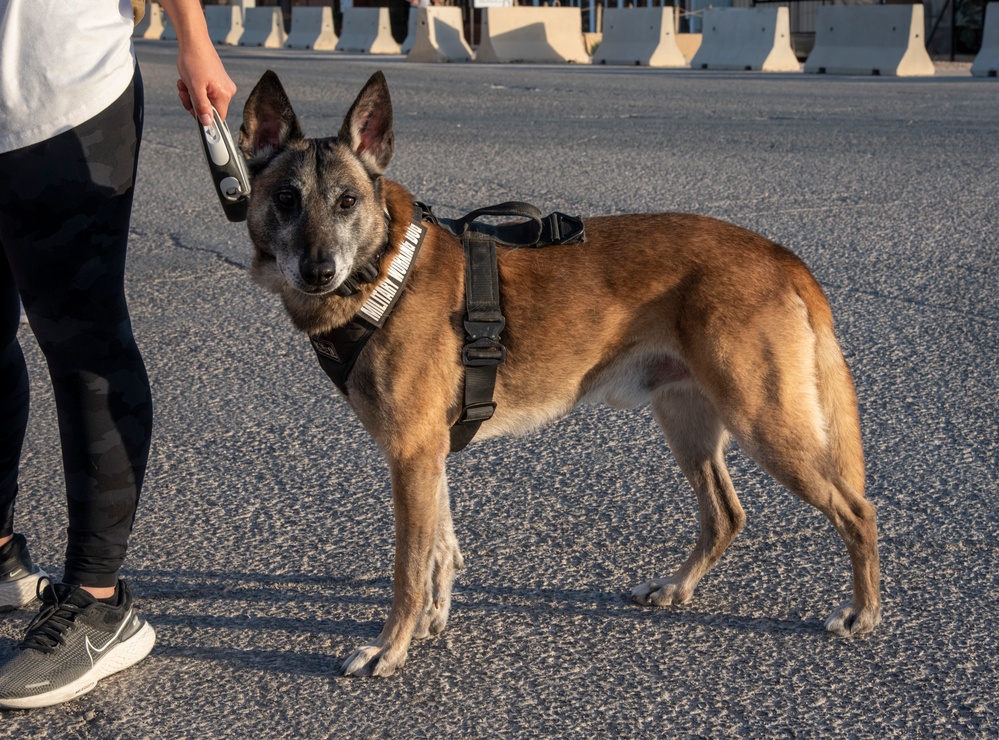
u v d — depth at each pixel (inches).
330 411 182.1
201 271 257.1
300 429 175.2
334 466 162.4
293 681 112.2
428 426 118.8
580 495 153.6
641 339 127.7
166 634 121.0
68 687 108.1
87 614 110.7
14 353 123.3
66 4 102.4
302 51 997.8
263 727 104.3
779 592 128.6
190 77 112.0
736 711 105.3
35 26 101.3
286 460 164.2
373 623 123.4
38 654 107.7
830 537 141.2
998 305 221.8
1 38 100.8
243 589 130.1
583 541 141.1
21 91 101.6
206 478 158.6
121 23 109.1
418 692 109.8
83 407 111.2
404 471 117.6
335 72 692.1
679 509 149.3
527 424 132.3
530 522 146.1
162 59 796.6
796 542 140.2
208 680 112.5
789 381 120.3
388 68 742.5
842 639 118.3
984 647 115.3
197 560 136.4
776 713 104.7
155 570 134.0
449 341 120.5
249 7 1176.8
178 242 281.4
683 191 319.9
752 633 120.0
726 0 981.8
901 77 642.8
